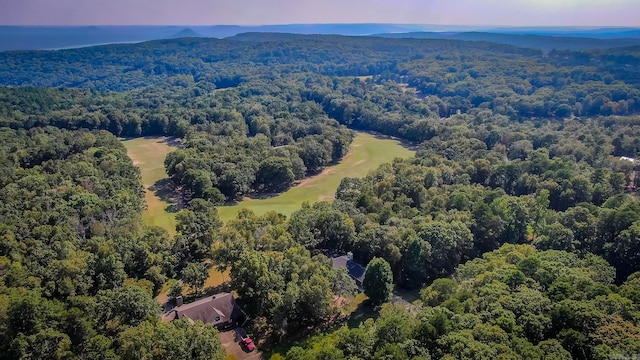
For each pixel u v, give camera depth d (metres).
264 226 112.19
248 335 85.88
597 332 59.47
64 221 113.25
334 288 89.75
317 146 198.75
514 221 115.94
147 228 115.56
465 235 107.12
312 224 114.56
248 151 192.38
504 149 193.62
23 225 108.38
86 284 89.69
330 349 62.69
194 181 158.50
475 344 57.72
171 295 93.75
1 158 162.88
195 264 98.94
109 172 156.38
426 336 62.56
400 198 130.25
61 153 178.50
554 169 149.75
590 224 107.25
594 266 87.81
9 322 69.81
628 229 98.81
